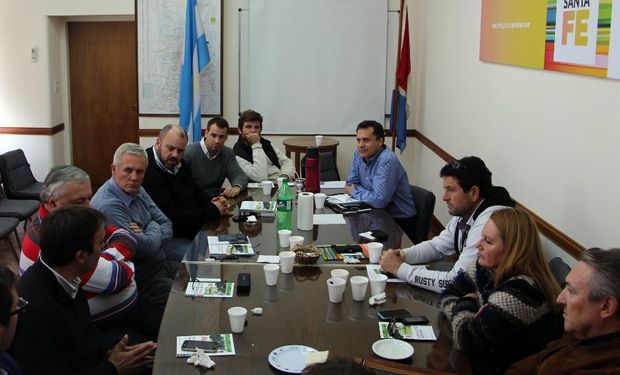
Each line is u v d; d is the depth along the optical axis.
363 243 3.06
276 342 2.01
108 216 3.01
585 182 2.92
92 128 7.54
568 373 1.67
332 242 3.09
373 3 6.62
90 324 2.30
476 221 2.61
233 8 6.61
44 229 2.11
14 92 7.05
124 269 2.56
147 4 6.57
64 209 2.16
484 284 2.21
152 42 6.64
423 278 2.49
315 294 2.41
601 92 2.77
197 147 4.28
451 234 2.88
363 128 4.00
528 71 3.63
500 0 4.06
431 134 6.12
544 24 3.36
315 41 6.68
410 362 1.90
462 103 5.04
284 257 2.62
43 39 6.96
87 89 7.45
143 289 3.12
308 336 2.06
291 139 6.61
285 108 6.81
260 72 6.74
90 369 2.13
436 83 5.93
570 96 3.07
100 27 7.30
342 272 2.53
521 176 3.73
